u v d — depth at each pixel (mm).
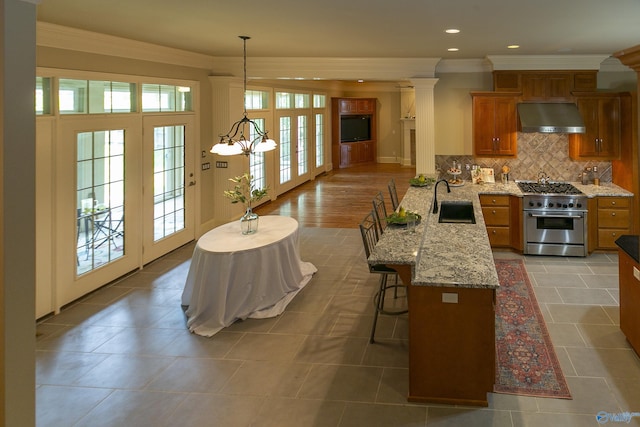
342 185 12594
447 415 3049
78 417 3084
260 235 5043
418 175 7398
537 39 5285
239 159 8094
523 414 3041
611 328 4246
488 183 7137
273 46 5969
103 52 5164
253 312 4652
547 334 4152
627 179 6465
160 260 6426
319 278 5723
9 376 1946
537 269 5922
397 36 5109
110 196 5484
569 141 7020
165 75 6348
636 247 3875
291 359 3820
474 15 4035
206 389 3404
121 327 4441
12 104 1906
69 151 4785
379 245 3643
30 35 1959
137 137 5852
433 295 3141
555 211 6363
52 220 4629
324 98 14570
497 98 6926
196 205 7344
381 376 3537
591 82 6750
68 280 4898
